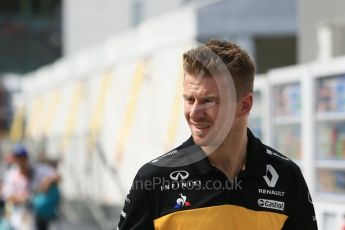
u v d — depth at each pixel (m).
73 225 30.62
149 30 22.78
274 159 5.64
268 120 15.95
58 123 34.06
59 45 78.88
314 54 18.30
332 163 14.02
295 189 5.67
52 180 22.02
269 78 15.88
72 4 44.69
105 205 27.03
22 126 41.00
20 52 77.19
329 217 13.58
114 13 41.22
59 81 34.44
